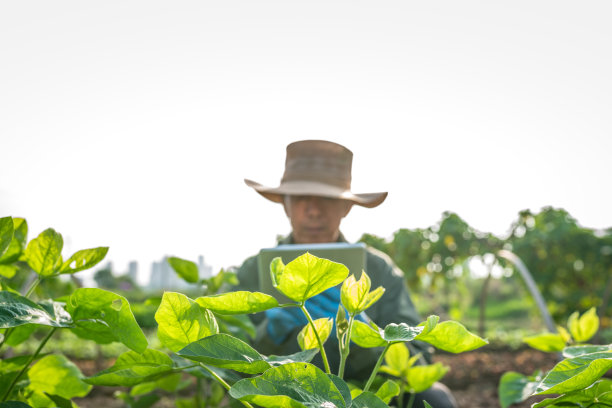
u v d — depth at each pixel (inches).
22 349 246.2
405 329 29.5
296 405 22.1
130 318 28.1
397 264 390.9
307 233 80.6
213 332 27.9
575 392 28.0
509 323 655.8
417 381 60.9
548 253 391.2
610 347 31.3
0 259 38.1
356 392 31.8
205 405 74.5
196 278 67.2
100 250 36.9
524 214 402.0
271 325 70.1
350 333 30.3
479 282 645.3
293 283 27.2
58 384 42.3
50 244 35.6
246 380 22.8
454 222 391.9
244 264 83.9
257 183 86.4
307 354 28.2
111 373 30.0
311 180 79.6
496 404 148.7
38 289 88.4
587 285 396.2
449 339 28.7
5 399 34.3
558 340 53.8
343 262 44.2
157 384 68.1
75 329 31.3
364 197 82.9
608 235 391.2
